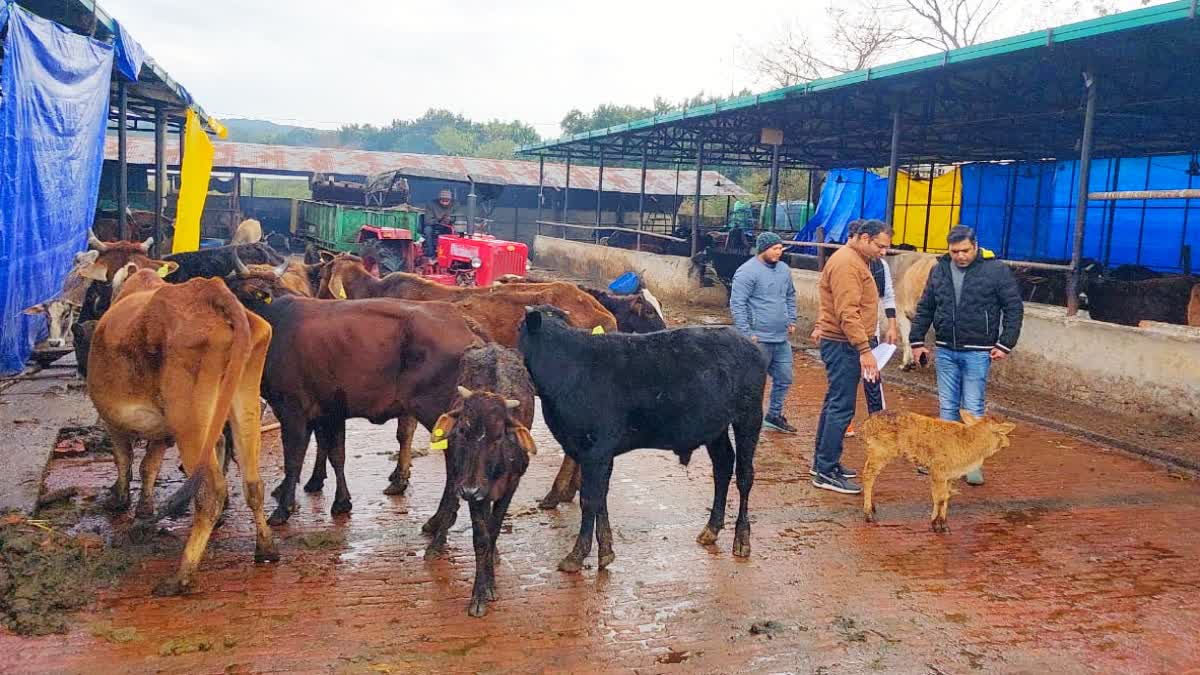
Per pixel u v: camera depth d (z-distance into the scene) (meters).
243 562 5.31
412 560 5.45
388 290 8.07
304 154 32.38
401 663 4.22
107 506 5.98
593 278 26.09
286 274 9.02
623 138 24.66
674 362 5.36
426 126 84.62
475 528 4.70
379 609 4.77
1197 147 18.56
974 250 7.03
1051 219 22.28
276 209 31.00
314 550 5.54
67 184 10.27
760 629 4.71
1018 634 4.76
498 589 5.08
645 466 7.72
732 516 6.50
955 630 4.78
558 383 5.15
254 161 30.47
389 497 6.61
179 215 16.56
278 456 7.52
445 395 5.71
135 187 26.84
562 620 4.74
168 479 6.73
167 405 4.90
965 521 6.49
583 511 5.36
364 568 5.30
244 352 4.86
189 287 5.00
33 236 9.31
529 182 32.66
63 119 9.91
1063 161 21.84
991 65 11.91
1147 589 5.38
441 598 4.94
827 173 28.19
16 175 8.68
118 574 5.04
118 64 12.63
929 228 24.88
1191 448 8.46
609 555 5.41
